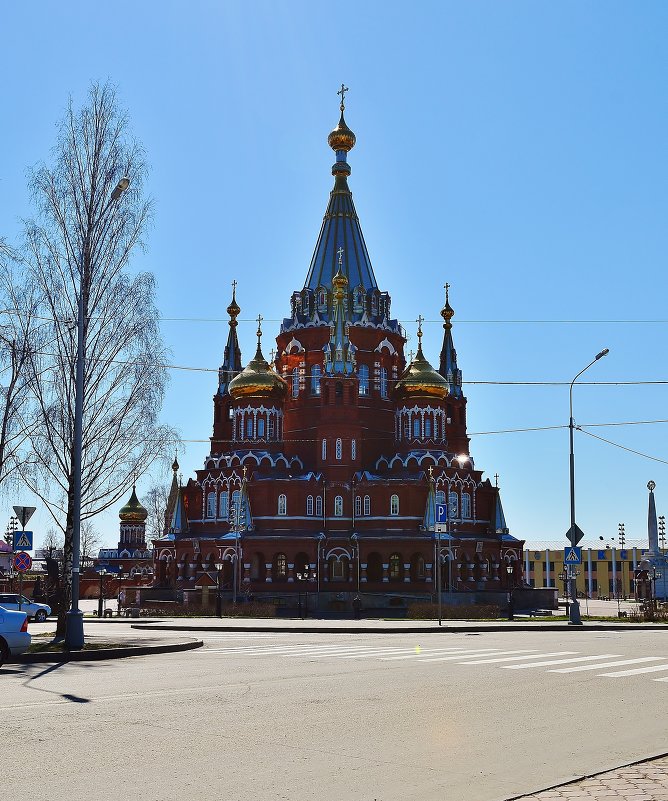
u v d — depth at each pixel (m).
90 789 10.73
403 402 91.44
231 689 18.75
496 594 81.94
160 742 13.25
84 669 23.05
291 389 95.00
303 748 13.05
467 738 13.94
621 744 13.71
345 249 96.88
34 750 12.64
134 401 35.16
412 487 86.31
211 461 91.25
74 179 35.00
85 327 33.28
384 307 96.94
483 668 23.22
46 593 77.06
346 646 31.38
